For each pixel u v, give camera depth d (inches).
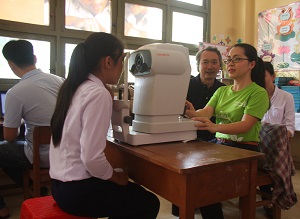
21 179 86.2
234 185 45.8
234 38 190.2
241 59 66.6
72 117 44.3
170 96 54.7
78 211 45.6
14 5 122.4
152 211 50.4
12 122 76.3
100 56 47.1
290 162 75.5
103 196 46.3
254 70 69.7
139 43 155.6
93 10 141.5
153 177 47.1
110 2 145.8
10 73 121.5
